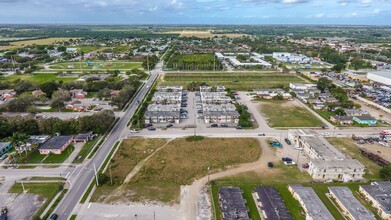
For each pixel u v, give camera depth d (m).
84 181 85.62
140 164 96.50
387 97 176.75
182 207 74.31
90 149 106.56
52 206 73.38
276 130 127.38
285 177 89.31
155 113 138.00
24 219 69.25
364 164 98.00
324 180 87.94
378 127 132.38
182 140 115.44
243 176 89.50
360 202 77.06
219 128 129.12
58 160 98.12
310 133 115.94
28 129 117.38
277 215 69.50
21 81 191.00
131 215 70.81
